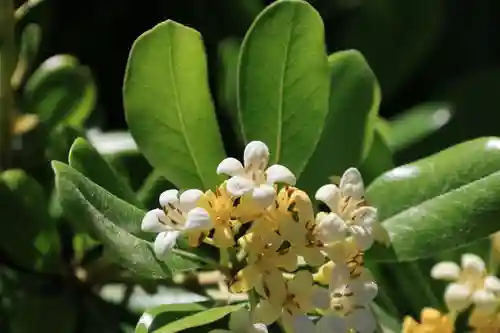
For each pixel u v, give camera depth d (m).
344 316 0.64
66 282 0.70
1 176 0.69
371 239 0.64
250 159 0.64
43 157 0.73
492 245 0.71
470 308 0.70
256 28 0.68
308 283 0.64
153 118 0.68
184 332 0.66
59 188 0.63
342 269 0.64
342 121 0.71
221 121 0.78
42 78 0.73
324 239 0.64
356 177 0.65
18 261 0.69
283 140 0.69
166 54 0.67
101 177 0.66
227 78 0.77
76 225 0.63
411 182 0.68
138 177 0.74
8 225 0.69
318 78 0.69
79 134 0.70
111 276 0.70
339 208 0.64
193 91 0.68
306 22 0.68
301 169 0.69
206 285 0.70
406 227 0.67
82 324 0.70
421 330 0.67
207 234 0.64
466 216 0.67
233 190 0.63
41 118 0.73
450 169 0.67
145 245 0.64
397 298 0.71
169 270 0.65
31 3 0.69
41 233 0.69
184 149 0.68
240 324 0.64
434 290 0.72
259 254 0.64
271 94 0.69
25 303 0.69
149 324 0.63
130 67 0.67
